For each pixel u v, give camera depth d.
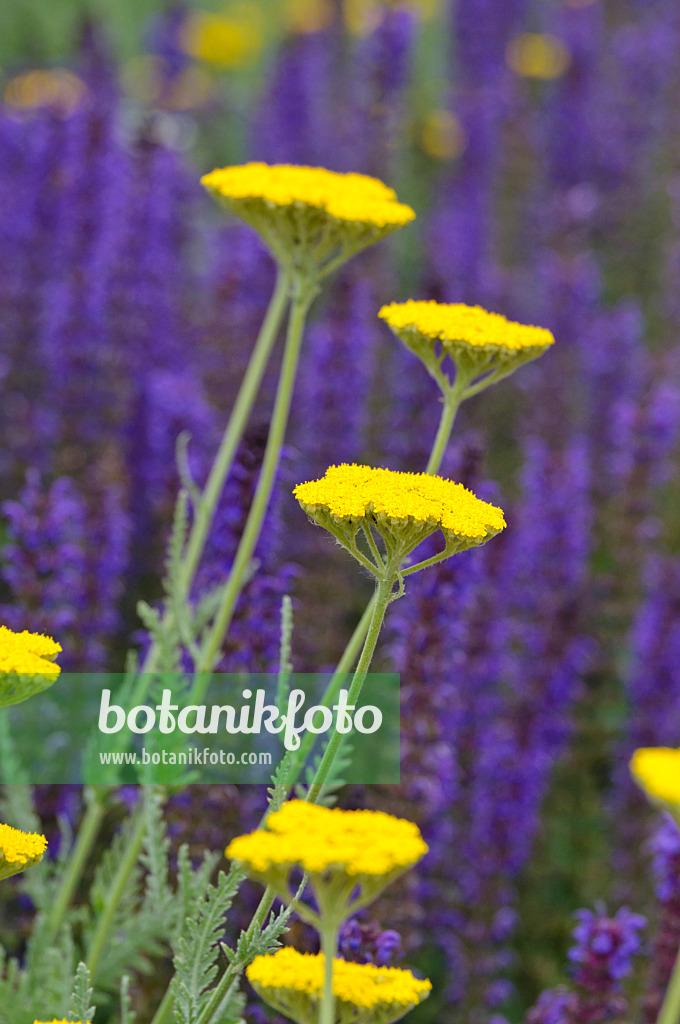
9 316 10.74
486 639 7.23
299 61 16.27
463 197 15.20
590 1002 5.04
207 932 3.22
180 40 20.69
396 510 2.76
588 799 8.41
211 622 5.66
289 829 2.30
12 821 5.12
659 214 15.38
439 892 7.12
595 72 17.48
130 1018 3.47
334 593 7.89
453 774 6.79
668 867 5.37
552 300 11.63
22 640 2.74
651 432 9.33
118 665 8.53
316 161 15.61
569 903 7.89
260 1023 4.98
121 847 5.87
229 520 5.65
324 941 2.34
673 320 12.68
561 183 16.44
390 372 10.38
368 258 11.56
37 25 19.45
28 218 10.88
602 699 8.86
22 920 6.10
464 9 19.45
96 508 7.38
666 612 8.12
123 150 10.89
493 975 7.53
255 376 5.25
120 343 10.52
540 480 8.71
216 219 14.60
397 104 13.98
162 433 8.93
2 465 9.79
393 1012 2.88
